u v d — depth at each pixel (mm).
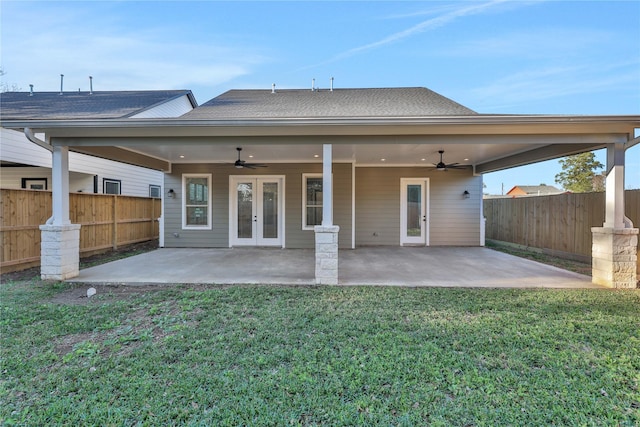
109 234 9117
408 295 4574
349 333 3191
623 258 5051
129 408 2068
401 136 5406
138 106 9578
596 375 2432
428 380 2369
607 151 5238
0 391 2242
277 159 9469
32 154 9625
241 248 9797
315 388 2264
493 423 1933
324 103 9555
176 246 10039
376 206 10523
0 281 5465
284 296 4531
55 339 3100
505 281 5504
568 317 3643
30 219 6594
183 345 2932
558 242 8219
